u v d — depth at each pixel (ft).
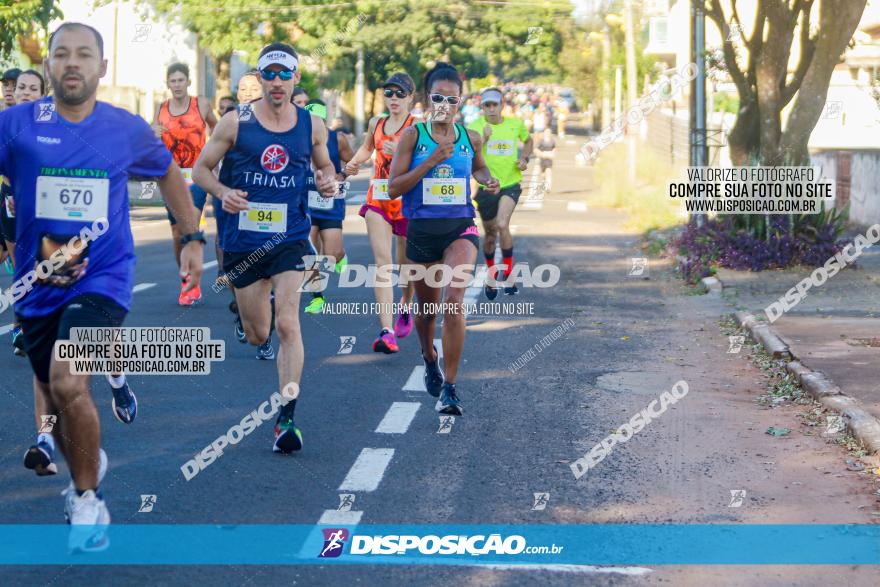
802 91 47.93
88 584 13.84
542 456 20.11
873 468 19.39
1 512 16.47
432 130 22.31
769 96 47.78
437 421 22.58
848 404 23.03
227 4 127.03
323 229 34.73
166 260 49.80
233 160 20.53
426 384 23.66
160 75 122.01
